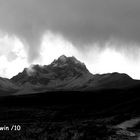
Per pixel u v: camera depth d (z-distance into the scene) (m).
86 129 66.62
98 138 58.19
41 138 65.38
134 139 56.38
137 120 84.25
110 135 60.12
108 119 92.75
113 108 140.25
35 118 143.25
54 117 141.12
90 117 117.25
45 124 92.12
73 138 60.66
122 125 77.00
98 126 69.19
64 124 85.75
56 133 66.88
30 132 73.19
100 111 140.00
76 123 85.25
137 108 121.31
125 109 125.12
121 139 56.31
